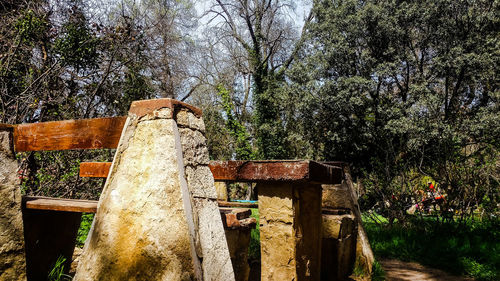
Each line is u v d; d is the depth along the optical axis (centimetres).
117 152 170
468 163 659
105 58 693
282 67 1798
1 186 197
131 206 158
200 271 147
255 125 1711
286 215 254
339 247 357
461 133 886
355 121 1155
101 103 716
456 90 1060
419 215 659
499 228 573
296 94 1261
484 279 405
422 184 693
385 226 693
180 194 153
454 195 619
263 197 267
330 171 274
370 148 1145
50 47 622
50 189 502
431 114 927
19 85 535
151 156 162
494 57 938
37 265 240
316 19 1322
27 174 481
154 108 169
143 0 1140
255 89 1733
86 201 226
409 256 511
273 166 250
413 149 859
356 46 1159
